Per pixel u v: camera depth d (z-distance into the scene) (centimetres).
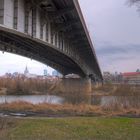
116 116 3123
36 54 5544
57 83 11012
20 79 11744
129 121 2275
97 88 10994
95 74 14175
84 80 10438
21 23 2814
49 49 4756
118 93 8325
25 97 8019
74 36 5544
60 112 3684
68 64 8219
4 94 9512
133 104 4147
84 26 4909
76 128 1988
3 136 1639
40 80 12025
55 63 7856
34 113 3584
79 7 4003
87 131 1889
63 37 4953
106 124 2139
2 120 2222
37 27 3331
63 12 3759
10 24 2555
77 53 7088
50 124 2141
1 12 2397
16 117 2781
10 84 10612
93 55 8425
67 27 4466
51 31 4144
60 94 9000
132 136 1720
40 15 3481
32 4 3023
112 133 1820
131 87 9231
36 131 1866
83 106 4091
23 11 2881
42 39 3541
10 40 3853
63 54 5528
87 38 5850
